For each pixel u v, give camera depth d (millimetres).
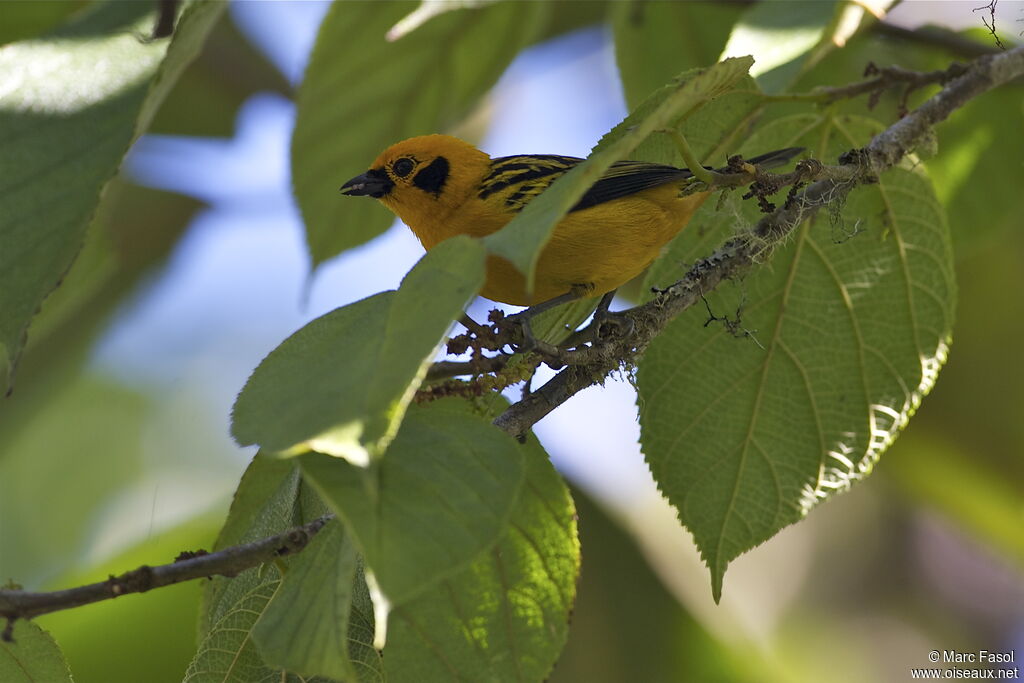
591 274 9039
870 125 9023
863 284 8750
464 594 6176
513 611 6203
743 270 7621
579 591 11875
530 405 6613
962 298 13297
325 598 5195
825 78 12031
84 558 18453
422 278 5039
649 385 8508
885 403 8688
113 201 14367
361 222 11258
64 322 14000
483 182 10625
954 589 18016
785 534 19047
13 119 6406
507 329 6504
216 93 15031
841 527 18859
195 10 6750
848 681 17719
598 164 4965
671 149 8523
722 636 12039
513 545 6199
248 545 5852
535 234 4727
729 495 8469
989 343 13133
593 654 11703
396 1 10633
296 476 6637
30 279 5918
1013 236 13203
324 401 4758
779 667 15062
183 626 10000
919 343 8789
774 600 18656
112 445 19125
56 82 6574
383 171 10875
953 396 13047
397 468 4891
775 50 8562
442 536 4668
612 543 12148
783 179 7316
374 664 6219
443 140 10758
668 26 12070
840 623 18250
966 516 13438
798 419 8578
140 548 10469
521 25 11148
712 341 8570
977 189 11352
